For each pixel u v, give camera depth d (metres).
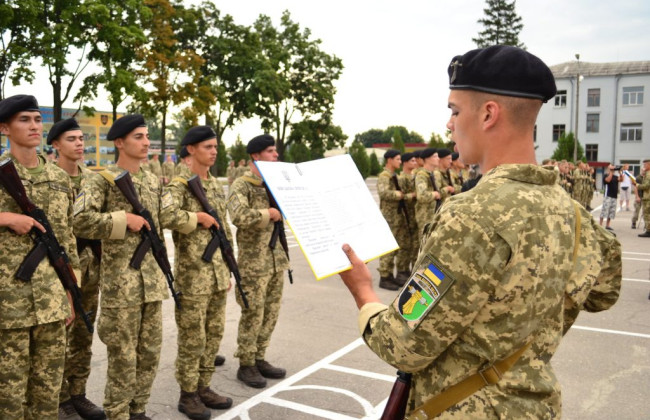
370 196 1.77
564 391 4.23
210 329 4.04
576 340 5.44
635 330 5.78
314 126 42.09
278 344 5.31
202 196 4.08
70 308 3.21
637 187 13.87
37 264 3.02
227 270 4.18
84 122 25.17
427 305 1.30
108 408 3.41
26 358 3.02
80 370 3.86
